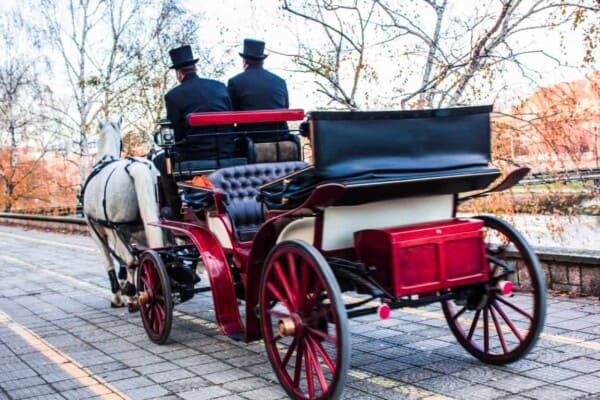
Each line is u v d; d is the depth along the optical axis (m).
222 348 5.52
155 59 19.56
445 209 4.58
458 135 4.27
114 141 7.80
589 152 10.25
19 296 8.62
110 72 21.52
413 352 5.00
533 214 11.54
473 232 4.18
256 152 6.21
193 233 5.37
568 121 10.10
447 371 4.50
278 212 4.30
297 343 4.09
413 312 6.31
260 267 4.55
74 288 9.04
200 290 5.91
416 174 4.04
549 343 4.89
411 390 4.16
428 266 4.02
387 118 4.00
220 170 5.64
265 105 6.57
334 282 3.71
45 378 4.87
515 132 10.34
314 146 3.80
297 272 4.07
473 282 4.21
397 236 3.92
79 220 17.92
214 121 5.11
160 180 6.53
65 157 28.78
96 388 4.57
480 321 5.64
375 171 3.92
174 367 5.00
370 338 5.47
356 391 4.20
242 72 6.74
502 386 4.12
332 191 3.64
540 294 4.20
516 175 4.32
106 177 6.94
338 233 4.18
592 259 6.16
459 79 10.16
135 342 5.84
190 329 6.24
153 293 5.77
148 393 4.41
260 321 4.38
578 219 11.32
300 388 4.22
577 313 5.70
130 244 6.89
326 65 10.91
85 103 24.16
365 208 4.20
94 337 6.09
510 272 4.34
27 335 6.29
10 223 24.19
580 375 4.21
